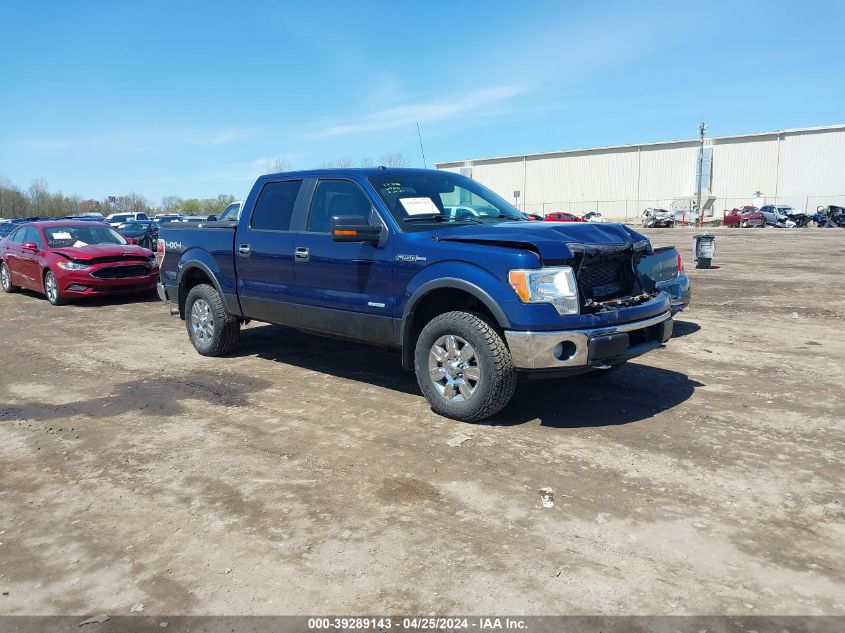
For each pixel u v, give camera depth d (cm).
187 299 754
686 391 581
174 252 766
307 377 650
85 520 360
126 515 365
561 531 339
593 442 461
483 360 471
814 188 5684
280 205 638
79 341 870
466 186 630
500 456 438
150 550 328
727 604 277
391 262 525
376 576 301
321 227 592
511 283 452
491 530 341
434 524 348
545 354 449
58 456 453
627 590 288
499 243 474
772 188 5862
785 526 342
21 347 837
